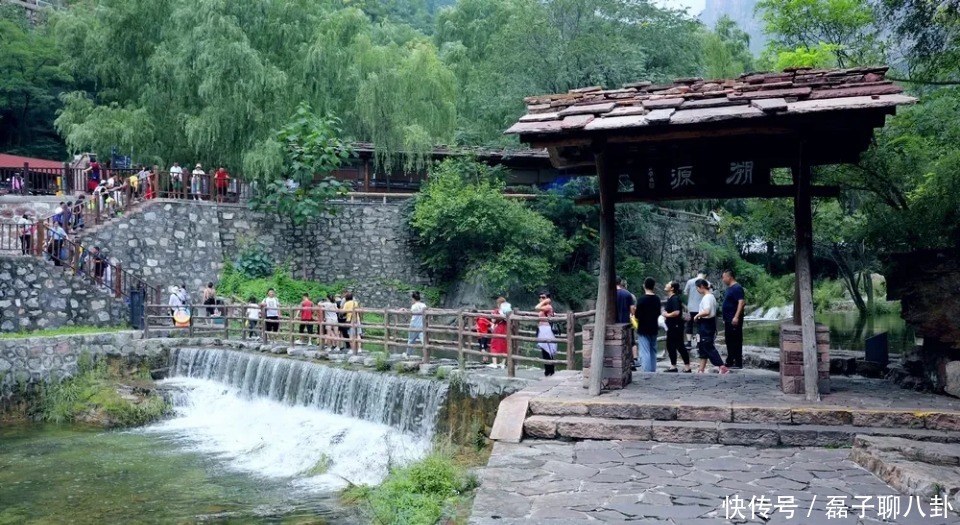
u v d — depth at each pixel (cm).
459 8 4631
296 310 1936
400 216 2873
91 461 1293
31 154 3750
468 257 2758
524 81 3247
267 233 2666
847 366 1190
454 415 1203
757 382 1052
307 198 2623
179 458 1312
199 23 2562
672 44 3428
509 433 858
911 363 1041
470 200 2655
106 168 2633
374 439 1255
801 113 844
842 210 1645
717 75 3878
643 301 1207
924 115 1332
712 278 3688
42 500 1073
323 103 2850
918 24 1290
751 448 807
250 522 958
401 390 1307
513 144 3325
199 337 1997
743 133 907
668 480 689
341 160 2803
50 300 2028
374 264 2822
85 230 2267
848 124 870
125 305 2147
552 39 3272
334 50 2792
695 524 575
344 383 1442
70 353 1791
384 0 5728
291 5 2777
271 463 1272
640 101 951
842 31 1641
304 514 981
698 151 1012
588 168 1154
